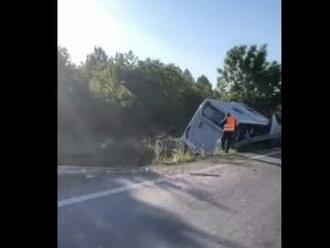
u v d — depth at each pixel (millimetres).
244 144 21219
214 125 20109
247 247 5938
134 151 19281
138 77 42938
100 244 5652
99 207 7254
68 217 6523
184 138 20250
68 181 9055
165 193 8789
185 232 6414
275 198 8820
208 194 9031
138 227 6434
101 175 10078
